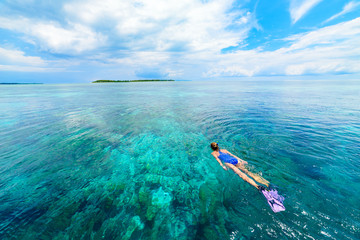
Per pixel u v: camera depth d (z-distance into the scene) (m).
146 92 40.75
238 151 6.86
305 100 21.12
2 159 6.61
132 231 3.50
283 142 7.59
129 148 7.69
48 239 3.30
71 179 5.36
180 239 3.31
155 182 5.20
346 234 3.09
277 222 3.47
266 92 34.34
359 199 3.94
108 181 5.27
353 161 5.73
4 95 35.47
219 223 3.60
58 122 12.13
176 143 8.17
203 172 5.67
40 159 6.64
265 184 4.66
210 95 30.75
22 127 10.88
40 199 4.44
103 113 15.20
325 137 8.05
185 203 4.26
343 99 21.45
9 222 3.68
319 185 4.52
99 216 3.89
